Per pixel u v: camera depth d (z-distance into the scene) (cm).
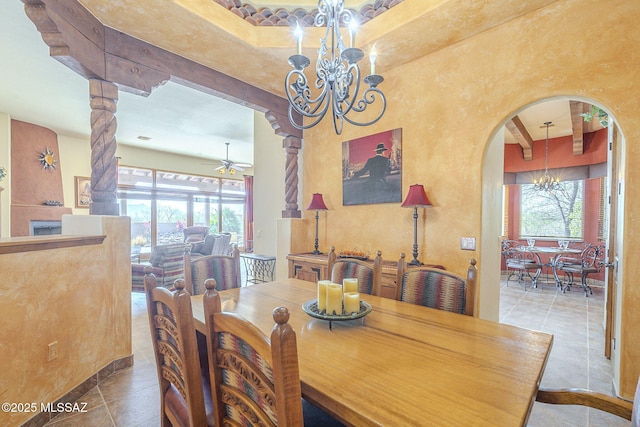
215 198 1005
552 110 471
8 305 172
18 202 552
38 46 325
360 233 355
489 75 259
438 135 290
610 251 272
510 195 684
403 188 315
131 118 562
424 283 183
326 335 135
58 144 652
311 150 413
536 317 389
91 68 235
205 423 112
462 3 227
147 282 133
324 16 189
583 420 193
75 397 211
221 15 257
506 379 99
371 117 345
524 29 240
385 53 293
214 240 678
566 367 257
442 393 91
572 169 601
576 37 218
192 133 665
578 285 577
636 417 92
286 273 402
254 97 367
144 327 349
